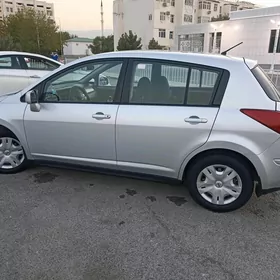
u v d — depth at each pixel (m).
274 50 24.23
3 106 3.46
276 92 2.87
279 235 2.56
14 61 7.25
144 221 2.73
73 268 2.13
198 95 2.76
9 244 2.36
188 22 50.81
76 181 3.52
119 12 52.69
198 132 2.71
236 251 2.35
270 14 25.66
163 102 2.85
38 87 3.30
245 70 2.70
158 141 2.85
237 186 2.80
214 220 2.77
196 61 2.78
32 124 3.31
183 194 3.26
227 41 30.22
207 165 2.83
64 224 2.65
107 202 3.06
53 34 50.06
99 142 3.07
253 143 2.61
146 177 3.07
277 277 2.08
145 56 2.93
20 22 47.00
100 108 3.02
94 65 3.11
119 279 2.04
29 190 3.27
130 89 2.95
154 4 46.91
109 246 2.38
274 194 3.29
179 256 2.28
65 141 3.21
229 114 2.64
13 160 3.63
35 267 2.13
